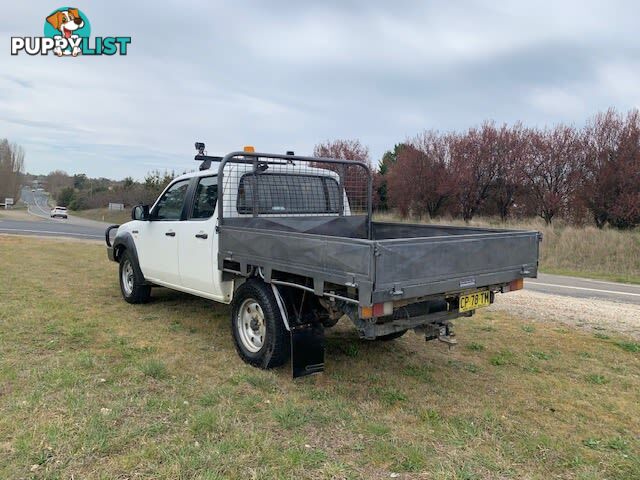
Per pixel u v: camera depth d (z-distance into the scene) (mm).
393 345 5234
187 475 2656
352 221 5926
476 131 26297
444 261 3562
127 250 6801
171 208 6016
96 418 3242
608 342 5516
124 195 56062
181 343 5066
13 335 5027
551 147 23156
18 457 2764
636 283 11180
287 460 2842
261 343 4426
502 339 5570
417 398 3863
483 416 3539
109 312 6301
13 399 3496
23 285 7848
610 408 3756
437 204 28141
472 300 4098
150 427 3166
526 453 3035
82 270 9703
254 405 3602
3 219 36062
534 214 24109
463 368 4586
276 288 4199
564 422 3506
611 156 19891
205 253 5164
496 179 25656
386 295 3205
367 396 3875
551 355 5004
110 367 4254
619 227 19484
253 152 5070
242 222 5047
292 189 5648
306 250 3701
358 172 6301
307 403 3682
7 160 87062
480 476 2764
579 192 20797
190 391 3814
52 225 30125
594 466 2912
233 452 2904
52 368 4125
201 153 5828
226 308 6668
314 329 4168
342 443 3094
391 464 2857
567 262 14367
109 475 2627
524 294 8836
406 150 28906
